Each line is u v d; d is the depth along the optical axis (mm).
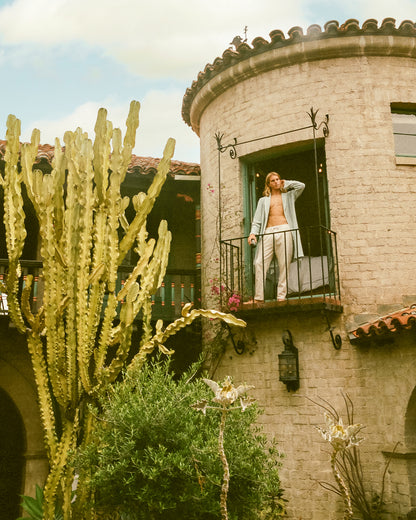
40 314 6504
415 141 9148
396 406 7566
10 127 6555
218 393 3922
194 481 4758
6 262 9133
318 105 9008
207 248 10031
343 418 7863
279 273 8703
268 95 9422
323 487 7746
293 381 8195
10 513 9852
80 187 6402
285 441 8180
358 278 8312
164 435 4969
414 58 9164
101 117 6520
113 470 4719
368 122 8820
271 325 8664
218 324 9336
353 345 8047
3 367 9531
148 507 4824
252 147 9438
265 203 9008
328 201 8961
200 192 10875
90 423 6191
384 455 7566
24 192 10430
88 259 6379
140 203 7121
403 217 8531
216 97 10266
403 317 7137
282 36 9148
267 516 5820
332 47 9000
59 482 6238
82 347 6230
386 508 7402
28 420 9461
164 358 10422
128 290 6766
